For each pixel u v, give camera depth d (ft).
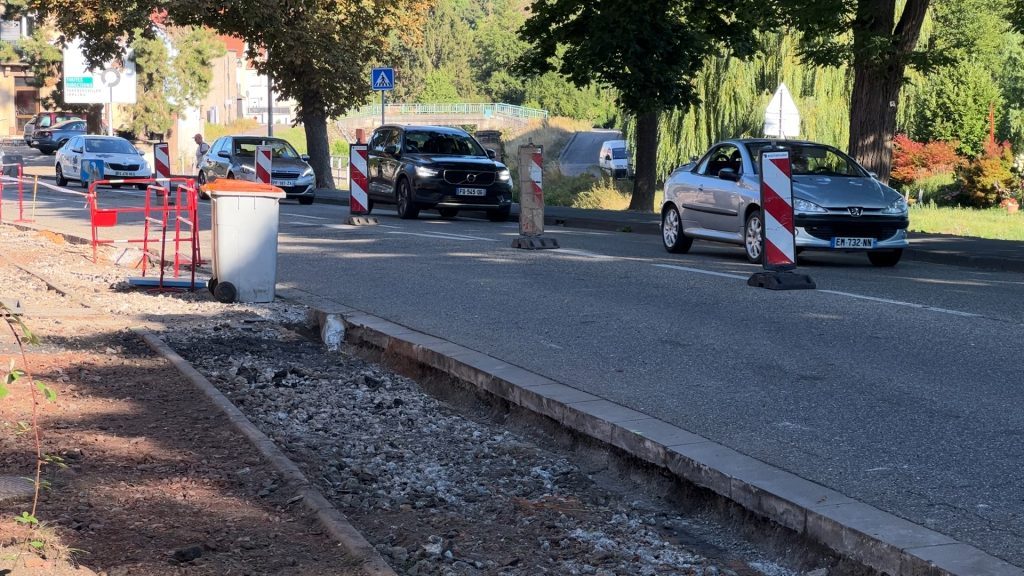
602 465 21.26
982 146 162.71
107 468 18.66
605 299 39.52
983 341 30.78
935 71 69.92
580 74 96.84
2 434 20.57
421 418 24.84
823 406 23.58
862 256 58.54
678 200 57.72
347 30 129.59
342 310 36.65
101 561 14.55
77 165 135.64
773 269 42.29
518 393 24.76
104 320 34.65
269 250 39.52
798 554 16.19
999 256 52.95
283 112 359.66
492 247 59.62
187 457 19.42
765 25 78.13
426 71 535.60
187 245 58.75
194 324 34.50
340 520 15.99
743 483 17.63
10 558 14.02
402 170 85.81
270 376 28.25
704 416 22.74
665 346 30.53
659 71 94.84
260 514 16.53
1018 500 17.30
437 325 34.24
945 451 20.10
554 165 202.18
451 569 15.40
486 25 599.98
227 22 128.57
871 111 70.59
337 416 24.79
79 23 132.57
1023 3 71.82
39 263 50.78
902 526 15.51
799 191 50.34
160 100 212.43
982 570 13.92
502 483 20.07
